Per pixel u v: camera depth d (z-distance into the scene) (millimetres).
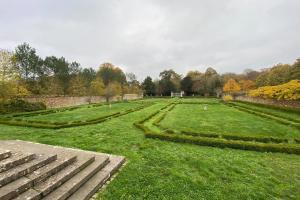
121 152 9906
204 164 8727
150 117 22047
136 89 91312
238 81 87250
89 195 5801
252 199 6105
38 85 46969
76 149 9359
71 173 6312
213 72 99125
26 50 46156
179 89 98312
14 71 26938
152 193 6191
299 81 36375
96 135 13414
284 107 31406
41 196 5059
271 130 16766
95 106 38844
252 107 36188
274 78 54969
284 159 9797
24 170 5508
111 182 6812
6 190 4719
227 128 17266
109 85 62469
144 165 8359
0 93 25375
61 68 57875
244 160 9445
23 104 30000
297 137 14461
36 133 13797
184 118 22703
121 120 20234
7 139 12008
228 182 7148
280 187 6926
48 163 6426
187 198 6000
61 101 40469
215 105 42281
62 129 15320
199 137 12594
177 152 10227
